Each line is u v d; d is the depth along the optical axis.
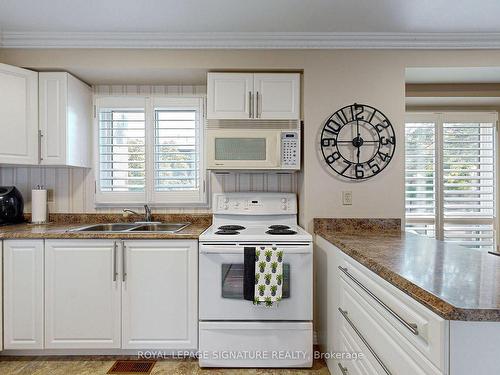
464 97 2.71
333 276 1.88
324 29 2.24
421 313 0.91
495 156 3.02
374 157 2.33
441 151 3.01
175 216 2.70
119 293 2.07
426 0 1.89
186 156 2.70
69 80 2.37
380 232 2.17
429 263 1.23
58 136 2.33
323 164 2.33
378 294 1.21
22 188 2.68
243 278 1.96
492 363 0.79
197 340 2.07
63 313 2.07
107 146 2.69
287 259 1.99
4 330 2.06
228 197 2.53
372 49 2.33
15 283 2.06
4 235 2.05
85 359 2.11
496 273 1.09
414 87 2.71
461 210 3.02
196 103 2.69
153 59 2.32
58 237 2.06
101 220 2.68
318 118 2.33
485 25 2.17
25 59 2.29
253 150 2.31
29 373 1.95
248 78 2.34
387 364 1.14
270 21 2.13
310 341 1.99
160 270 2.07
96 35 2.27
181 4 1.93
